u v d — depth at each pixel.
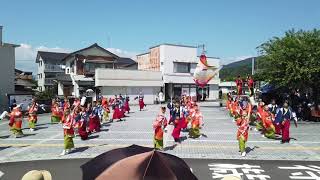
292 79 26.47
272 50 28.08
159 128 16.34
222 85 69.81
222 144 18.42
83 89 50.62
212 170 13.20
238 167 13.62
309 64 26.05
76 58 52.03
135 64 65.75
